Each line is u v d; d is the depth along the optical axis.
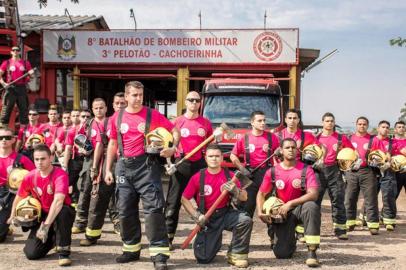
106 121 6.52
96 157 6.49
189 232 7.56
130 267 5.58
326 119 7.43
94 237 6.62
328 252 6.43
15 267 5.56
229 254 5.77
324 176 7.21
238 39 15.85
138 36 16.16
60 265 5.62
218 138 5.93
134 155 5.52
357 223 8.41
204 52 15.98
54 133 9.12
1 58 12.03
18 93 11.16
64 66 16.39
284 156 6.04
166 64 16.12
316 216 5.73
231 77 13.42
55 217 5.57
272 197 6.02
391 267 5.73
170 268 5.57
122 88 19.72
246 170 6.55
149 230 5.44
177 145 5.83
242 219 5.65
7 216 6.71
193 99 6.41
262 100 11.77
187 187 5.86
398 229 8.16
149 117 5.57
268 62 15.76
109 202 7.11
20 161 6.68
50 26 17.80
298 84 15.87
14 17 12.57
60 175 5.72
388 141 8.13
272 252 6.42
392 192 8.00
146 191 5.48
